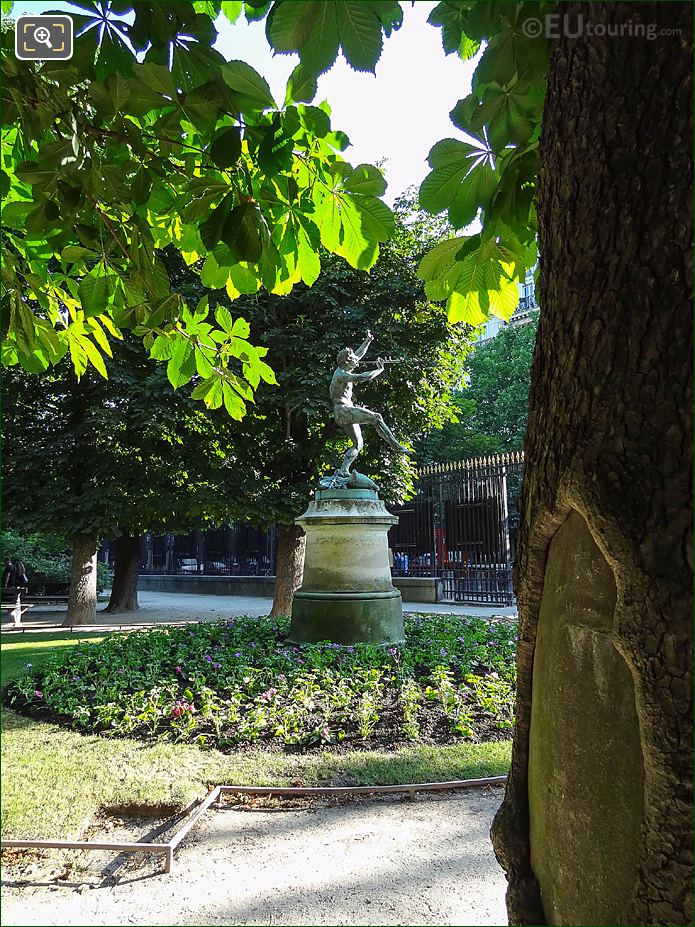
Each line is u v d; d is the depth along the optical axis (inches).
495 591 694.5
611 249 58.1
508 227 110.7
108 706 237.1
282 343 531.2
